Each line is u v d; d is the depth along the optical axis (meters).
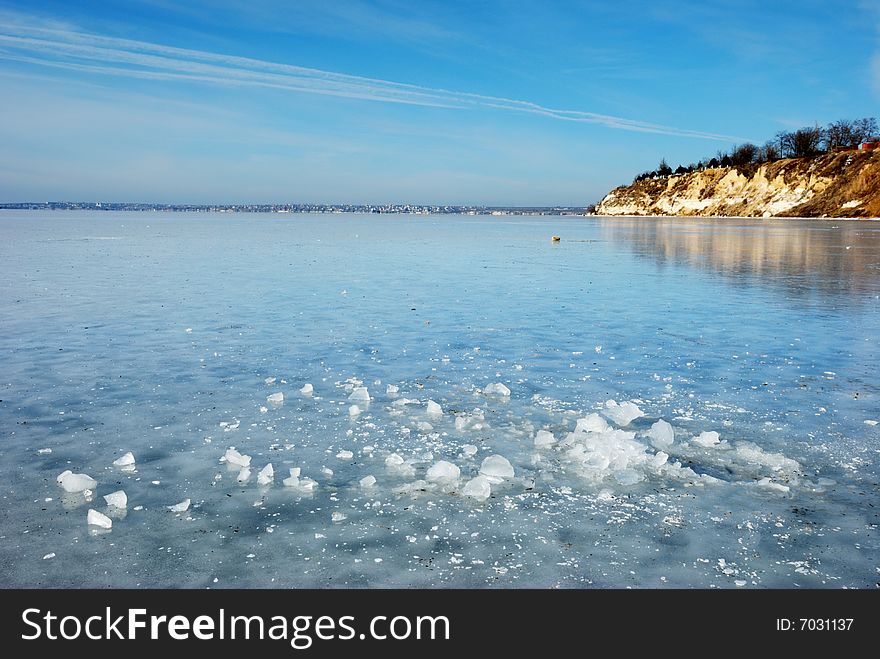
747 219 108.00
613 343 11.16
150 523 4.84
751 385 8.55
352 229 73.19
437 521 4.88
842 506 5.12
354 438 6.62
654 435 6.55
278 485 5.50
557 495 5.32
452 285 19.39
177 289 18.05
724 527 4.79
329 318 13.55
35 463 5.94
